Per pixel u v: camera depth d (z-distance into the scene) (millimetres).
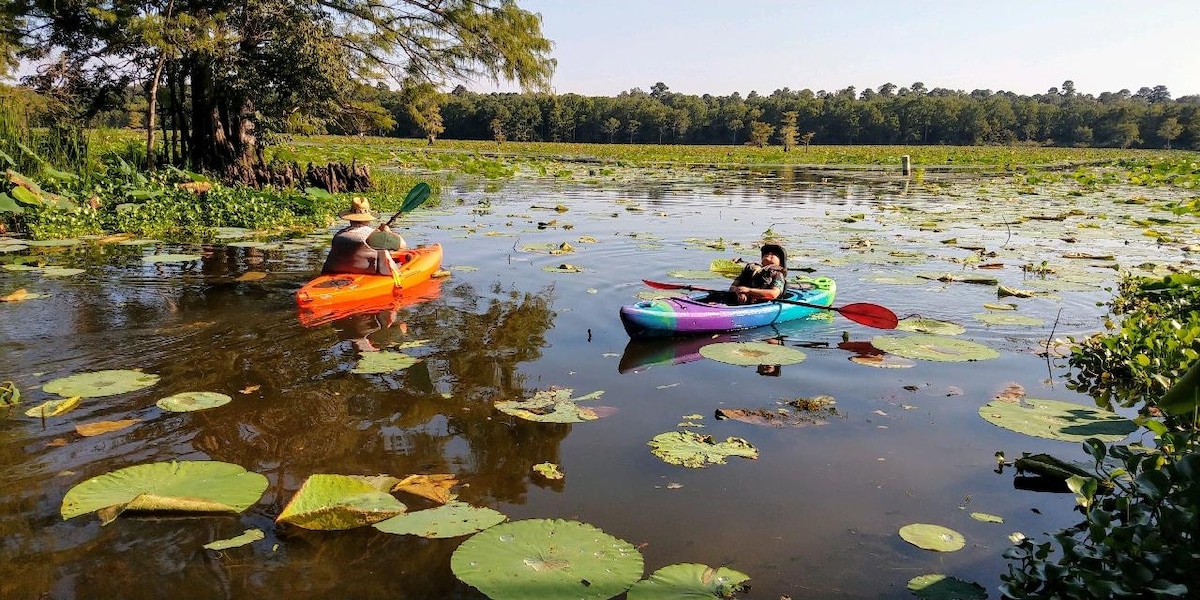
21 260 8180
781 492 3289
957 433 3920
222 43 15109
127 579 2633
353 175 16531
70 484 3271
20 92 14516
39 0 14398
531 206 15125
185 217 11234
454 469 3467
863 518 3082
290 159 22547
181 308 6223
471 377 4699
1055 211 14719
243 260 8461
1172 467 2668
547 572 2613
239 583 2613
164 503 3031
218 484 3223
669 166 36406
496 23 17141
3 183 10516
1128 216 13758
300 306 6270
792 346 5484
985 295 7008
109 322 5762
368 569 2695
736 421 4062
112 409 4078
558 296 6895
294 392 4395
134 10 14594
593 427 3955
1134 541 2484
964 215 13938
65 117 16297
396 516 3008
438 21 17109
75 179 12383
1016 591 2520
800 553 2826
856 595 2576
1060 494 3291
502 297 6832
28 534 2898
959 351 5234
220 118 16609
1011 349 5371
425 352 5195
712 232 11258
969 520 3080
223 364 4871
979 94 161375
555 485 3326
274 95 17031
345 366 4867
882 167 37500
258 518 3037
